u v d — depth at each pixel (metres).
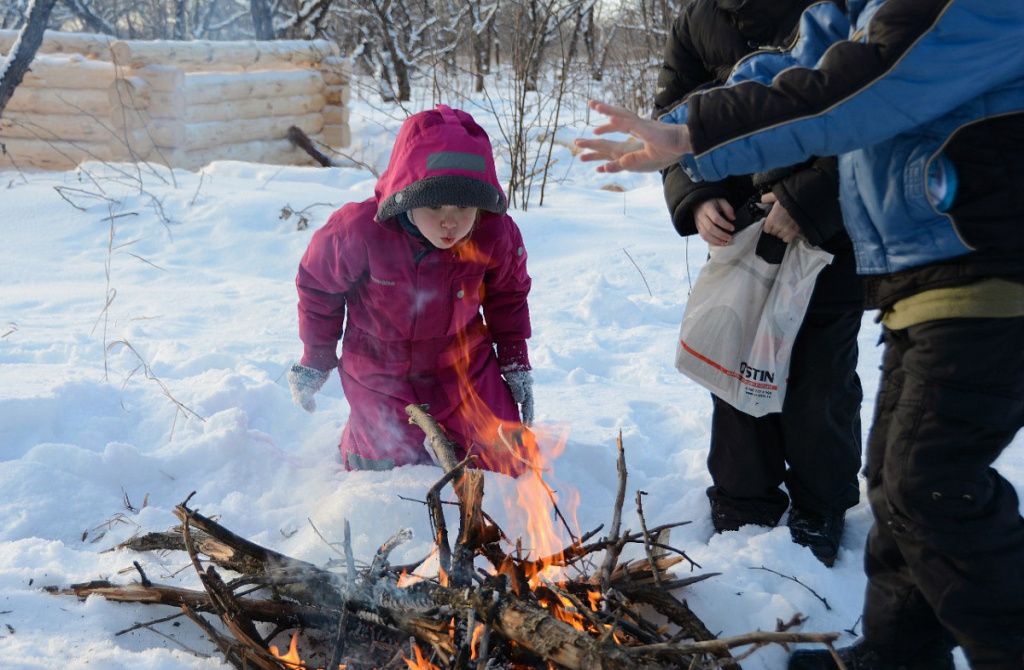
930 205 1.91
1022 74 1.86
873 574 2.21
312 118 10.45
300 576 2.18
